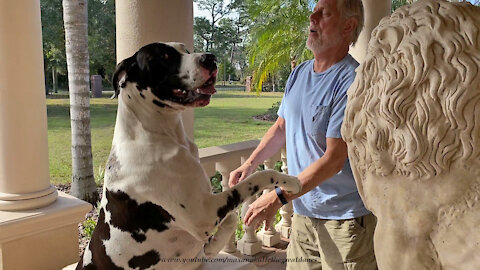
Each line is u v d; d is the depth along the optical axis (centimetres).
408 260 138
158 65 176
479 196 125
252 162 270
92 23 1444
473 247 126
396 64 130
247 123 1602
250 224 222
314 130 238
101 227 195
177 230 187
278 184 198
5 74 292
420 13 131
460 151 125
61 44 1436
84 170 816
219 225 201
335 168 221
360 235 244
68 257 326
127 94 181
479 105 122
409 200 135
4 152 299
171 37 283
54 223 312
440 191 130
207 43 1950
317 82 242
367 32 400
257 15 1217
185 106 179
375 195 143
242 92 2244
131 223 182
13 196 301
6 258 293
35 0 300
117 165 183
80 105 805
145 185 175
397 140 131
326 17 235
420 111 127
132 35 280
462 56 122
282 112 276
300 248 272
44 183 316
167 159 174
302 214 262
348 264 247
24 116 299
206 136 1403
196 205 175
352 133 145
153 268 188
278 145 279
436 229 133
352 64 236
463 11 127
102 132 1266
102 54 1481
